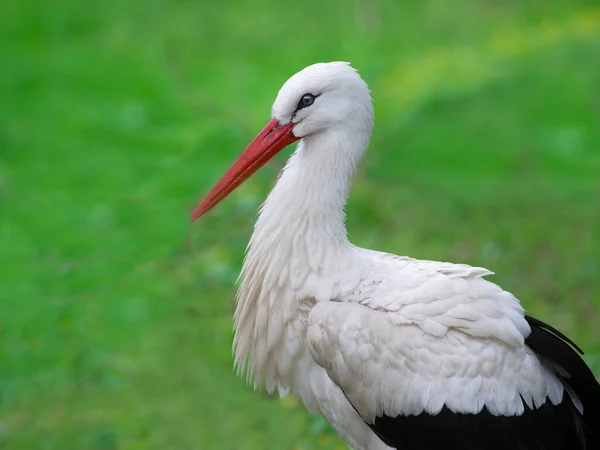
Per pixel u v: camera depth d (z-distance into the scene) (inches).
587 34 799.7
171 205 537.0
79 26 854.5
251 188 538.0
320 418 332.2
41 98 705.0
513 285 425.4
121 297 440.1
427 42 819.4
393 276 243.0
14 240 502.3
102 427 339.0
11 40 819.4
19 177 583.2
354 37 832.9
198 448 325.4
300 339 248.2
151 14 884.6
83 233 509.7
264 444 326.0
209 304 430.6
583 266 438.3
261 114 676.7
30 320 418.3
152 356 388.8
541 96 676.1
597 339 374.3
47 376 373.7
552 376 242.8
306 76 251.4
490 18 870.4
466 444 235.1
